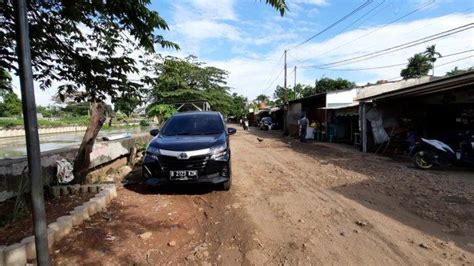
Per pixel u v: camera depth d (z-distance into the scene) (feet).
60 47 13.00
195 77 92.84
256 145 57.52
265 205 18.44
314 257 11.94
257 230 14.52
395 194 20.95
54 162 19.81
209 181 19.88
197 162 19.85
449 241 13.26
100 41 13.14
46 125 159.12
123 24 12.52
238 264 11.48
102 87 14.83
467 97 36.83
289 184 24.06
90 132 20.97
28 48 6.57
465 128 37.17
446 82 31.60
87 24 12.55
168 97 67.77
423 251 12.34
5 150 65.36
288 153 44.96
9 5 10.04
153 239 13.47
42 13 11.75
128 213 16.65
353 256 12.00
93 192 19.24
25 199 16.11
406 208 17.84
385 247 12.73
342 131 64.03
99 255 11.81
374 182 24.71
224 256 12.10
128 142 32.81
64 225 13.21
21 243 10.96
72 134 145.28
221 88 110.01
